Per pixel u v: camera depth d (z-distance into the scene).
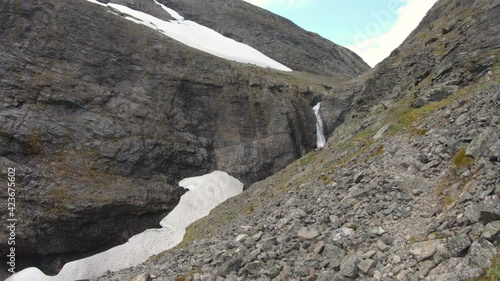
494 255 7.54
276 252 12.30
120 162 45.72
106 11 60.66
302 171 32.44
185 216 45.09
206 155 54.41
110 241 40.56
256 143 58.72
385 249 10.16
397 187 13.77
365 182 15.76
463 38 28.75
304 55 118.06
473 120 14.90
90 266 36.62
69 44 50.34
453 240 8.69
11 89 42.34
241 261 12.45
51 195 38.47
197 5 120.56
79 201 39.44
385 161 17.02
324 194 17.23
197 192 48.75
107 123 47.34
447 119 17.72
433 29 43.88
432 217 10.75
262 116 61.69
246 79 65.06
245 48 105.88
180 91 56.97
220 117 59.06
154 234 41.81
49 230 36.88
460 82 24.28
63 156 42.31
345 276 9.59
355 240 11.36
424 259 8.92
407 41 48.34
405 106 27.36
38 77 45.09
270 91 65.44
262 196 31.98
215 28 113.19
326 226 13.25
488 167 10.91
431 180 13.15
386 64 45.31
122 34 57.47
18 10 48.12
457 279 7.58
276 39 118.19
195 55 63.09
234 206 35.22
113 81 51.66
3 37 45.31
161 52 59.38
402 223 11.25
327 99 68.44
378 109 36.28
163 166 49.53
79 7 55.91
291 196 21.86
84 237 38.88
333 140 40.69
